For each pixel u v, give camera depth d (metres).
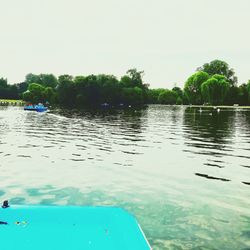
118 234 5.11
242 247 6.31
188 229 7.15
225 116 61.44
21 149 18.39
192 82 127.44
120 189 10.34
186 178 12.03
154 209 8.48
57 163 14.39
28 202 8.82
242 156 16.98
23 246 4.77
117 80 140.75
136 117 55.22
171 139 24.36
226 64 147.62
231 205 8.90
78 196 9.48
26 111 72.56
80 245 4.83
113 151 18.17
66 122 40.88
